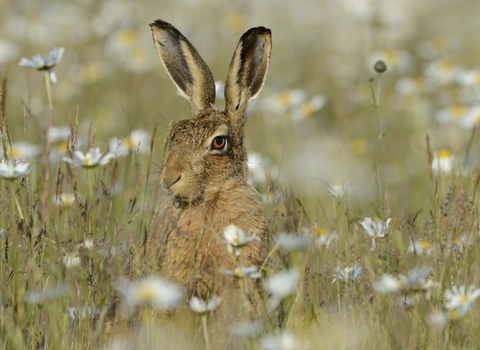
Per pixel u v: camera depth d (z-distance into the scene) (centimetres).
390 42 2292
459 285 809
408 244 969
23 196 932
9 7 2077
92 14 2184
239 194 916
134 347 707
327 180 1290
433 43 2170
